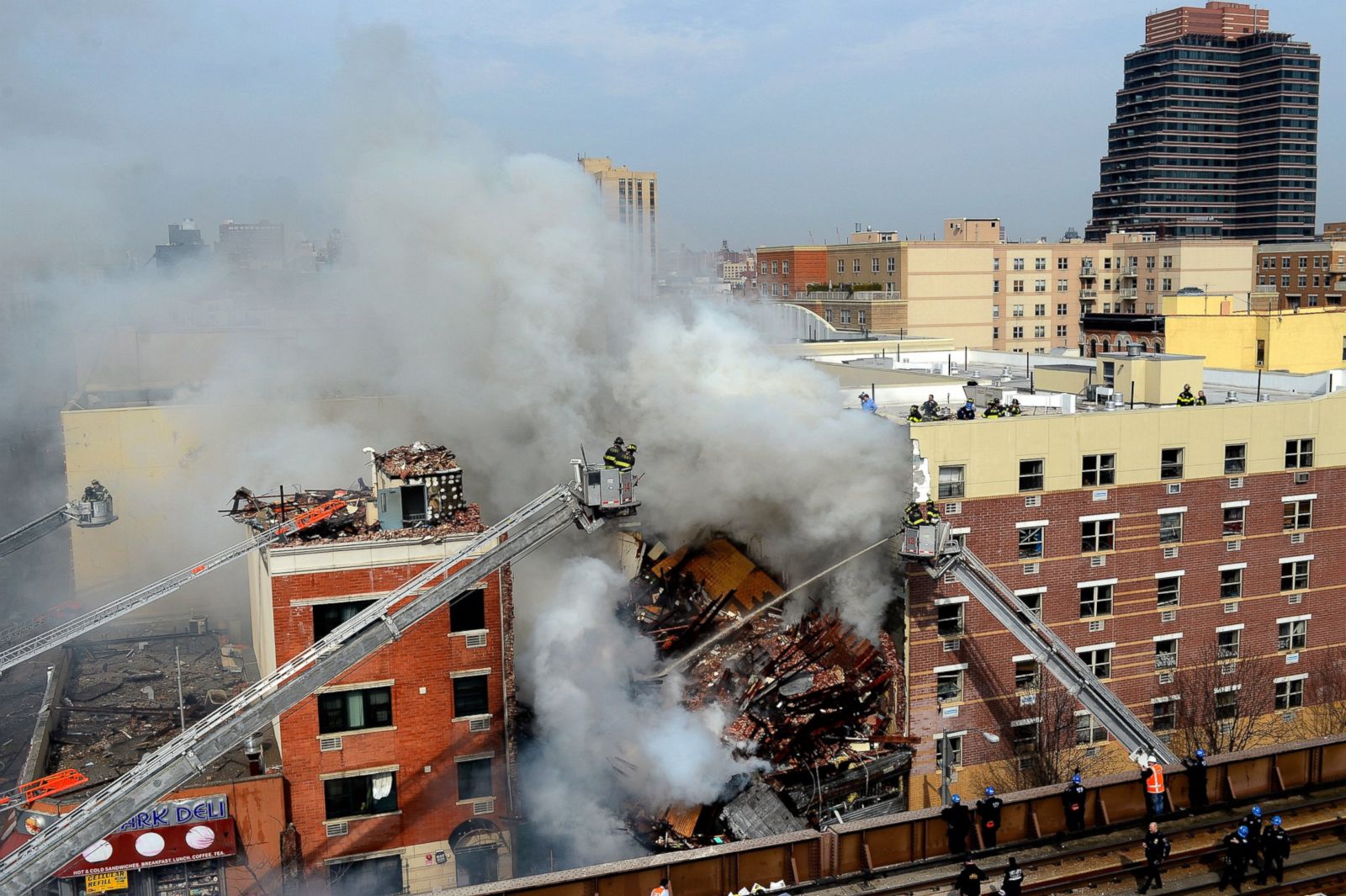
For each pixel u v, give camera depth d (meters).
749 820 36.97
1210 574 43.97
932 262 117.56
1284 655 45.53
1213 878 26.14
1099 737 42.84
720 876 25.31
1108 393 49.34
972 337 120.62
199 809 31.84
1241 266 139.38
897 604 40.97
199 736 27.73
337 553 33.94
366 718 34.41
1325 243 197.25
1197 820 28.20
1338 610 46.19
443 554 34.75
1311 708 45.91
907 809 40.16
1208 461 43.50
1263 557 44.75
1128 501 42.50
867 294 116.75
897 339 86.56
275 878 32.97
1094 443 41.81
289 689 28.78
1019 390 58.03
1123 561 42.66
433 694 34.81
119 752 35.31
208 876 32.41
